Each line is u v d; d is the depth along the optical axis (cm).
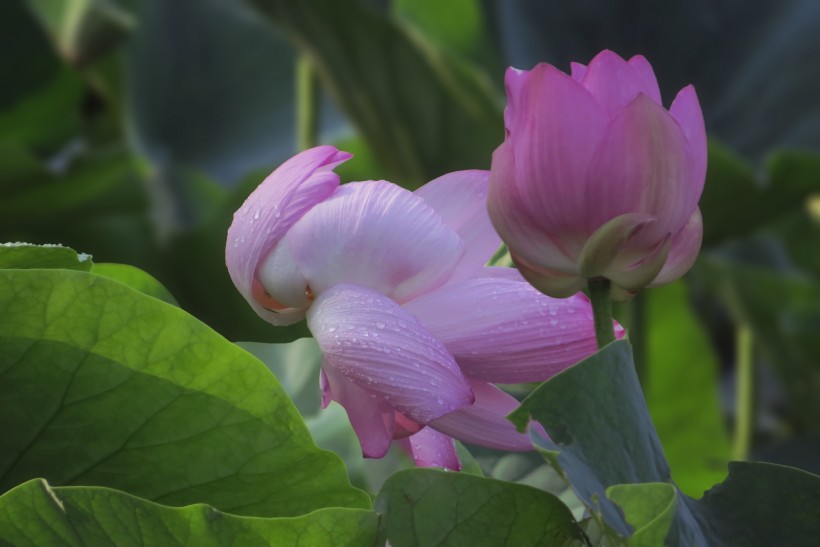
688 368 522
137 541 149
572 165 150
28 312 150
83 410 153
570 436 149
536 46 528
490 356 154
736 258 497
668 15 561
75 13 526
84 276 150
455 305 155
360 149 548
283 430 154
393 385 151
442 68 394
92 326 151
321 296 154
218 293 481
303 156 156
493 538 151
